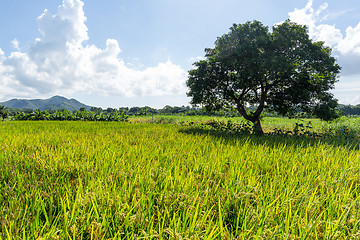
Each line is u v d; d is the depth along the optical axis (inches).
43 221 93.0
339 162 192.1
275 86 615.5
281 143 311.9
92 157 190.7
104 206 98.6
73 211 87.8
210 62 632.4
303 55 527.8
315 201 104.6
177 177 135.2
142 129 486.0
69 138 294.8
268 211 93.7
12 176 138.0
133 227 83.6
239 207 105.0
